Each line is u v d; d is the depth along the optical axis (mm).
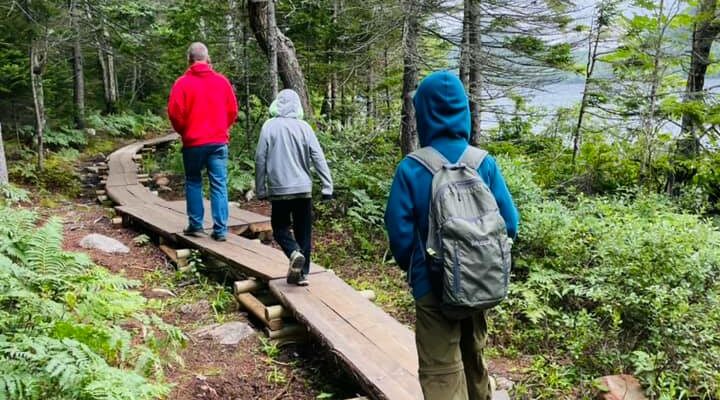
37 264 3818
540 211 6555
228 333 4223
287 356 4059
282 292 4383
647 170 10625
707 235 5434
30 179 10055
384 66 10852
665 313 4191
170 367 3629
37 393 2406
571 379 3904
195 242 5867
